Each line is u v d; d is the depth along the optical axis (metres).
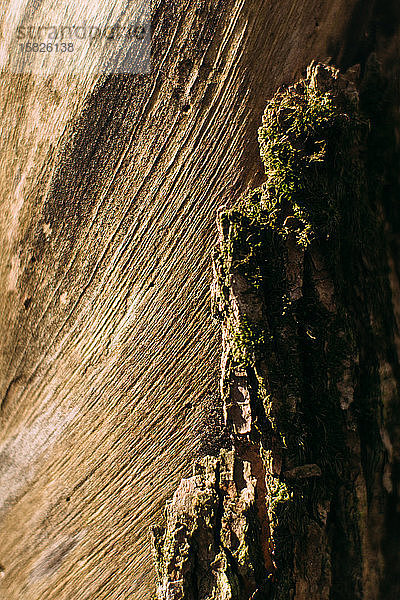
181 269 0.64
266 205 0.59
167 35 0.63
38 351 0.68
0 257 0.69
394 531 0.60
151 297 0.64
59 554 0.67
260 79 0.61
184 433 0.64
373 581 0.60
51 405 0.68
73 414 0.67
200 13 0.62
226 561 0.58
